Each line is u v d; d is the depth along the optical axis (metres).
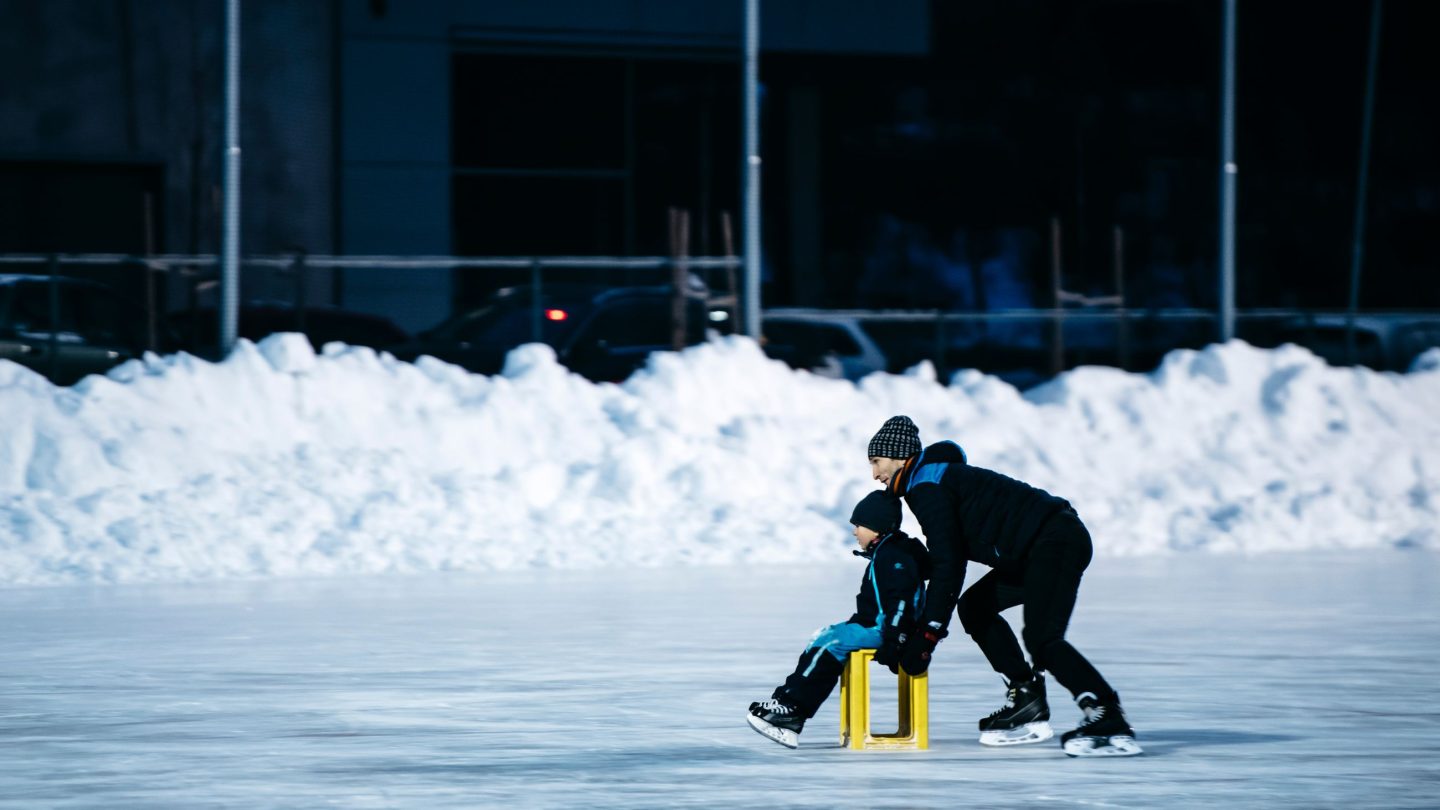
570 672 29.64
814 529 49.31
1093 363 94.19
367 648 32.12
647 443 52.25
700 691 27.89
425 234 99.38
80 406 49.72
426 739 24.03
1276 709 26.66
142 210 93.88
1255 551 51.16
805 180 109.75
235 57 57.69
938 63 113.12
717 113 106.81
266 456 50.00
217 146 94.88
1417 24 123.56
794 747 23.11
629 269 104.06
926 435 58.28
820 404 58.78
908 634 22.67
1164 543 51.56
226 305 57.59
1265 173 120.81
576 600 38.81
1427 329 79.75
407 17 98.69
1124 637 34.16
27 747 23.42
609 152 104.44
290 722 25.23
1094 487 56.44
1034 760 22.84
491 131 101.75
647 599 39.00
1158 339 96.31
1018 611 38.41
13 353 58.97
